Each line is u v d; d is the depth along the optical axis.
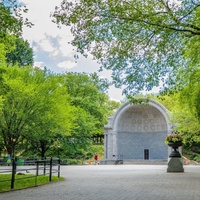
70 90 53.72
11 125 33.97
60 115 36.78
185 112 32.94
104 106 59.00
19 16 14.64
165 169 31.89
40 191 12.86
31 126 35.28
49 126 36.09
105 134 53.03
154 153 52.25
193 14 14.48
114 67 15.20
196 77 19.53
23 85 32.47
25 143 46.59
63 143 48.81
